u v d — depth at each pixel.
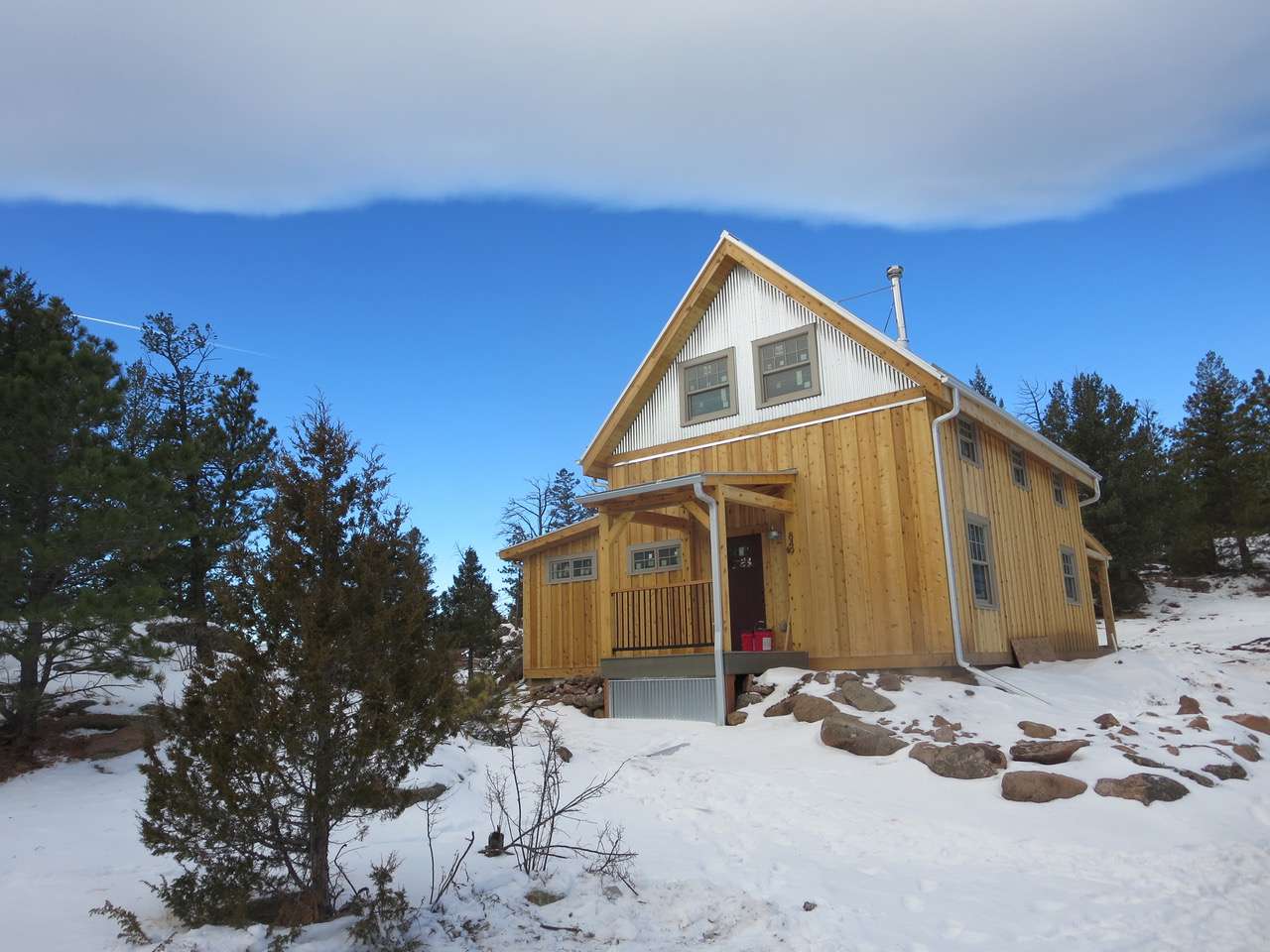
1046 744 8.66
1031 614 15.51
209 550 11.95
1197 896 5.40
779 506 14.16
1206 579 32.84
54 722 9.63
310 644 4.41
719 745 10.59
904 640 13.00
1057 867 6.04
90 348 9.86
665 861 5.96
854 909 5.08
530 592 17.69
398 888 5.17
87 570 9.66
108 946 4.22
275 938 4.09
